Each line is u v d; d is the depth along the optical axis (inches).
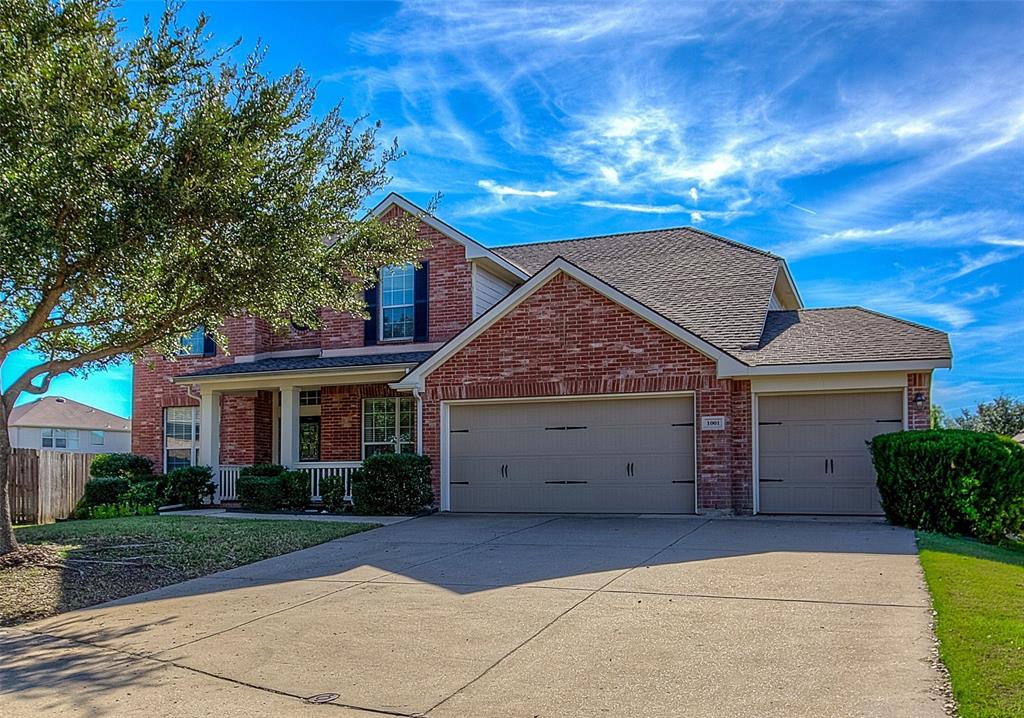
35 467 715.4
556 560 417.7
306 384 752.3
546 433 642.2
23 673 273.9
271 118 431.8
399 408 773.3
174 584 412.2
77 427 1780.3
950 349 555.8
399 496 644.1
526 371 641.0
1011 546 466.0
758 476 588.7
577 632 284.4
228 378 767.1
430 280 764.6
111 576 419.2
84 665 279.7
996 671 219.8
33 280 420.5
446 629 297.9
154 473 868.0
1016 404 1640.0
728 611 301.0
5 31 379.6
